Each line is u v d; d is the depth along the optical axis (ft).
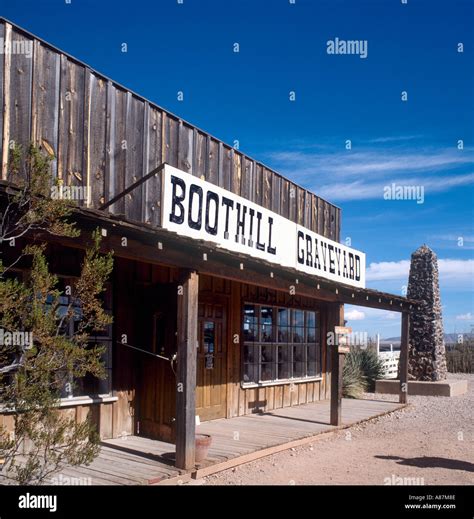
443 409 48.01
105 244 19.66
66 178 24.93
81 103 25.93
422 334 64.90
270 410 41.37
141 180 26.16
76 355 15.58
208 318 35.40
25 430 15.11
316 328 49.19
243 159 38.22
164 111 31.04
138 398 29.01
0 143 21.80
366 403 49.52
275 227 36.52
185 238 21.85
